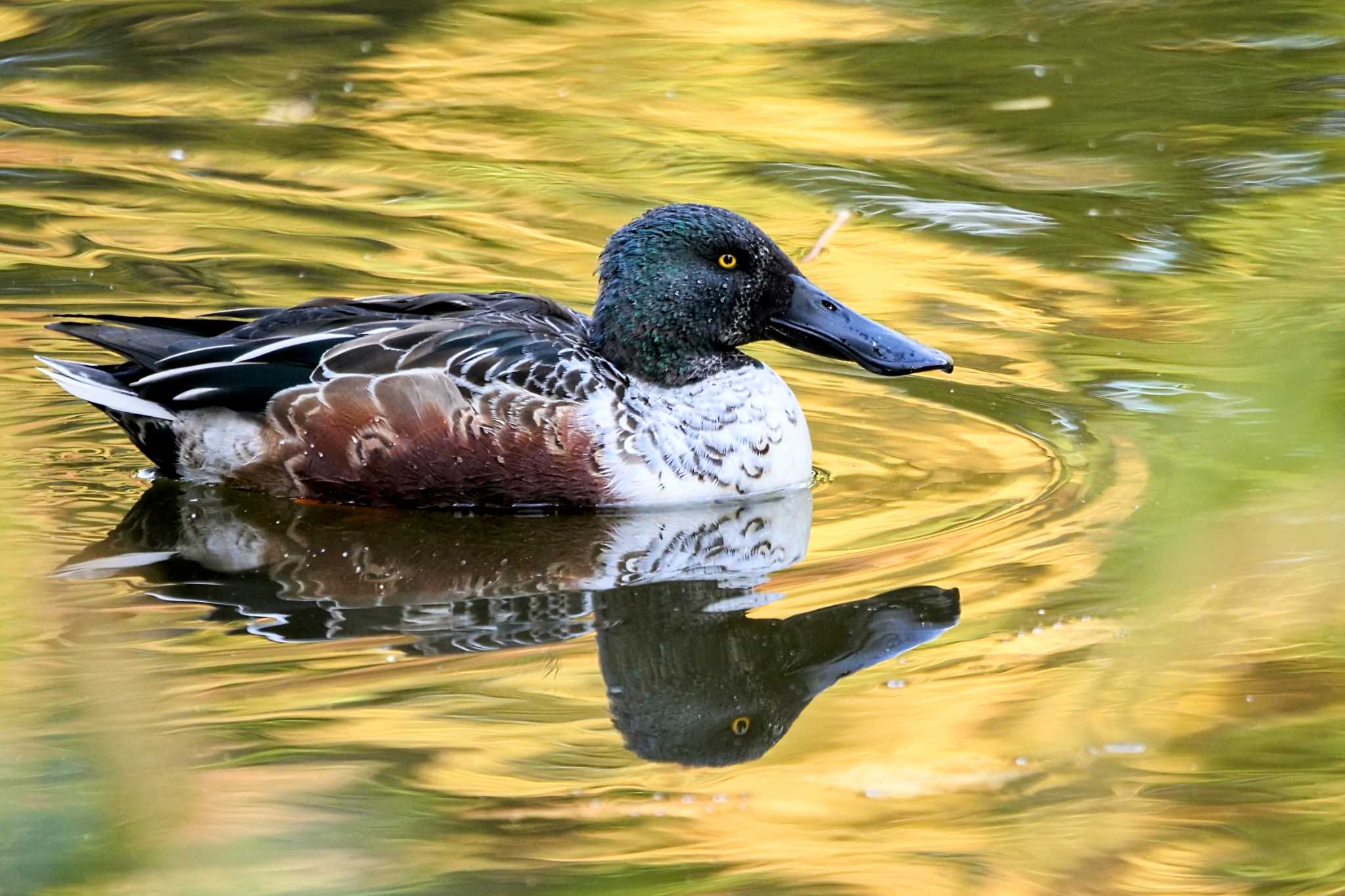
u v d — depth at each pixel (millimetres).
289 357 11617
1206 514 10961
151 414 11617
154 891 7141
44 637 9500
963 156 18812
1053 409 13039
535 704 8883
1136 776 8211
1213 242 16453
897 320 14828
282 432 11516
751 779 8219
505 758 8344
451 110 20281
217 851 7449
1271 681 9008
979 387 13555
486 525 11328
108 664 9180
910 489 11828
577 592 10250
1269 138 18938
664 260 11883
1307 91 20219
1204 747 8406
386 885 7281
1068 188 17922
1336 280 15289
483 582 10383
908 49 22062
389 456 11406
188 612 9859
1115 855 7590
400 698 8891
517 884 7336
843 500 11703
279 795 7926
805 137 19359
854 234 16812
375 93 20812
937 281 15688
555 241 16656
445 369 11445
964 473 12070
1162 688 8984
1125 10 23312
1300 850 7570
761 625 9773
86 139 19203
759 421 11867
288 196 17734
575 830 7758
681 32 22984
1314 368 12109
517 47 22500
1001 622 9742
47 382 13555
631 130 19578
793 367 14430
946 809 7965
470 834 7703
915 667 9281
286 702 8805
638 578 10430
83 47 21984
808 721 8789
